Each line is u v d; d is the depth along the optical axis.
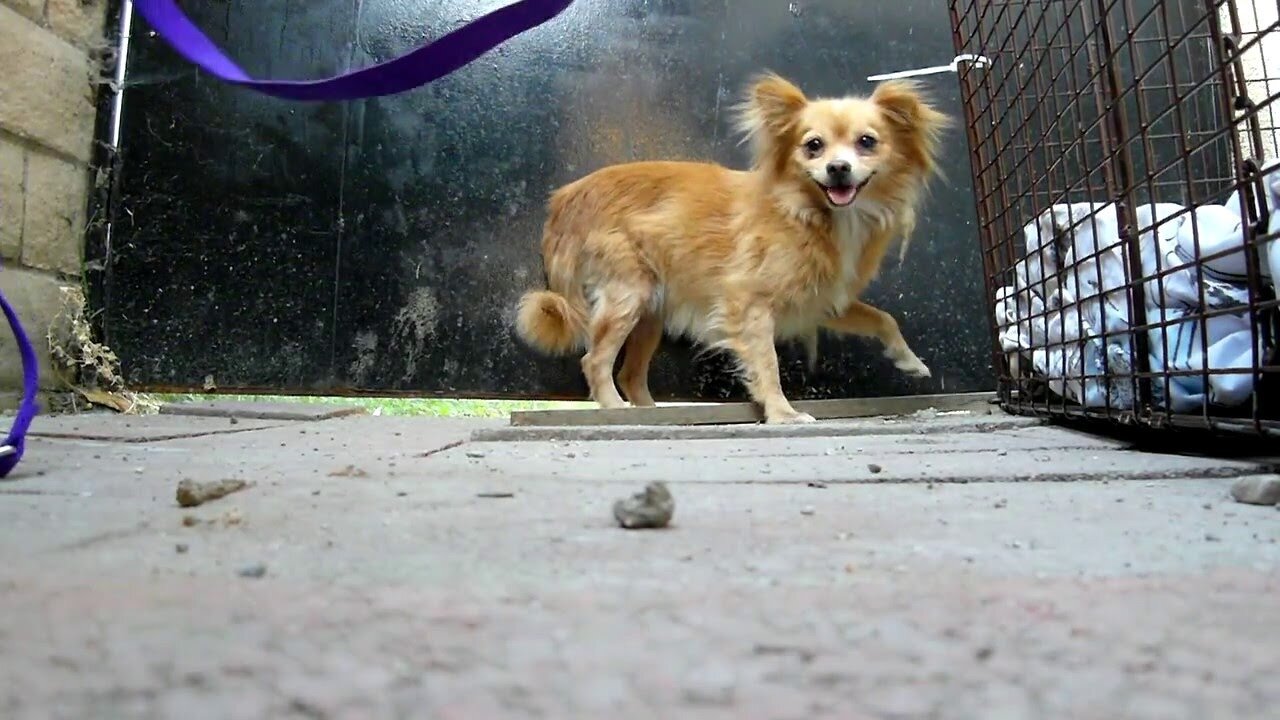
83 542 0.94
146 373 4.16
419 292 4.23
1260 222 1.82
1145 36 3.83
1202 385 2.09
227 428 3.03
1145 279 2.06
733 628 0.60
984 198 3.39
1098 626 0.61
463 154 4.25
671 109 4.27
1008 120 3.99
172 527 1.04
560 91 4.27
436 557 0.86
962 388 4.15
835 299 3.70
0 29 3.45
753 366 3.55
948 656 0.54
